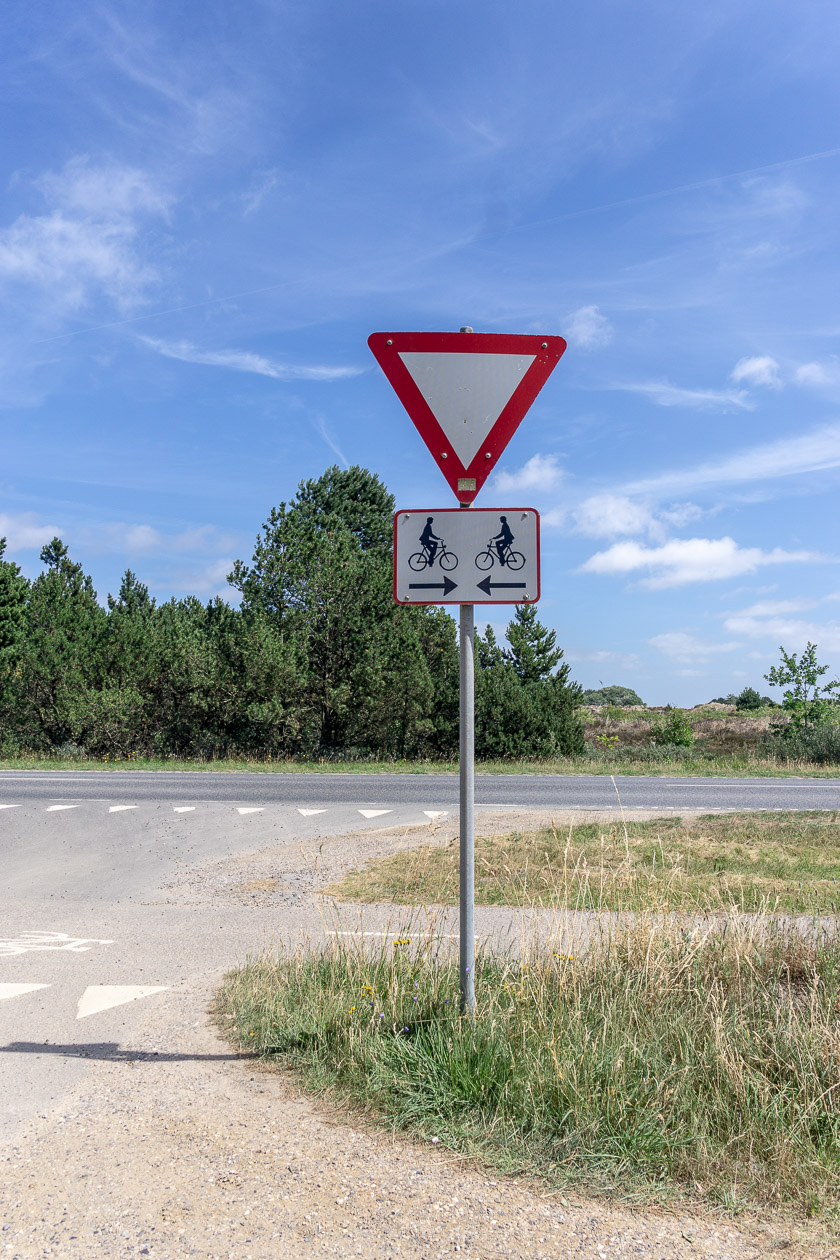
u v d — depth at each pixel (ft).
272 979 15.76
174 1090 11.72
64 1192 9.04
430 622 92.32
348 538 88.63
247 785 53.42
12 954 19.40
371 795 48.75
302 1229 8.31
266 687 78.43
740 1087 10.55
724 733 117.50
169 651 81.66
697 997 13.37
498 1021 12.24
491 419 13.07
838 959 15.07
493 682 87.56
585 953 15.03
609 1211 8.75
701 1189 9.09
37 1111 11.12
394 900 24.84
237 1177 9.30
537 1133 10.03
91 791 49.75
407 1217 8.53
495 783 55.98
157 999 15.89
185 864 31.81
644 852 29.68
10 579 99.55
